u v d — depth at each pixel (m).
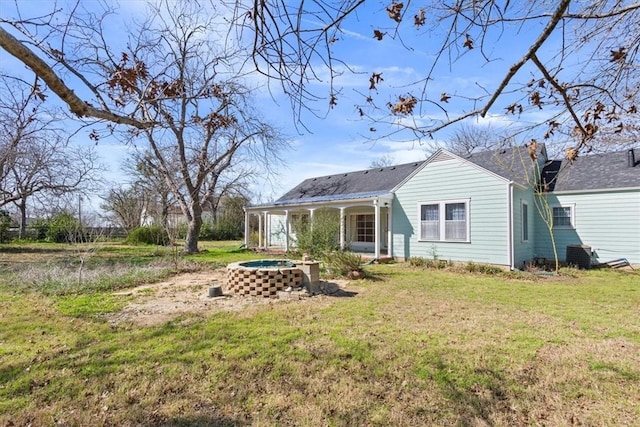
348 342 4.13
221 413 2.73
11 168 10.20
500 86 2.25
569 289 7.50
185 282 8.48
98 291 7.29
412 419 2.65
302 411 2.75
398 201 12.95
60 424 2.58
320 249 11.27
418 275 9.33
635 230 10.73
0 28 1.34
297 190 20.30
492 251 10.48
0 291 7.22
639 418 2.64
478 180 10.80
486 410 2.76
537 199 12.57
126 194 28.28
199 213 16.91
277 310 5.62
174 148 14.48
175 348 3.97
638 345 4.05
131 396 2.95
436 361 3.62
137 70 2.19
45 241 22.53
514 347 3.98
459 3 2.21
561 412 2.73
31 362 3.61
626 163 11.98
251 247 18.64
